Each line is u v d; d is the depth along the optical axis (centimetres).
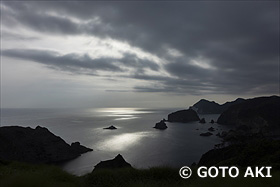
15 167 1507
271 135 14462
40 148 8200
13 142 7800
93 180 1038
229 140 11100
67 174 1167
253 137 10975
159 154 8569
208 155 6338
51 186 850
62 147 8562
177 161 7444
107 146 10212
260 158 3588
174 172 1165
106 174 1099
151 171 1168
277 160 2980
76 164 7306
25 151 7769
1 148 7288
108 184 972
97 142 11238
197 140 12294
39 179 870
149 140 12044
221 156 5725
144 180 1031
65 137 12850
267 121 18188
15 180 832
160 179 1102
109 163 5034
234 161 3862
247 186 970
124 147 9969
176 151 9175
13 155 7344
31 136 8588
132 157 8050
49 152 8081
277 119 18288
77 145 9244
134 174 1132
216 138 13188
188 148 9869
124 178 1067
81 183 1003
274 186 1017
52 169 1223
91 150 9300
